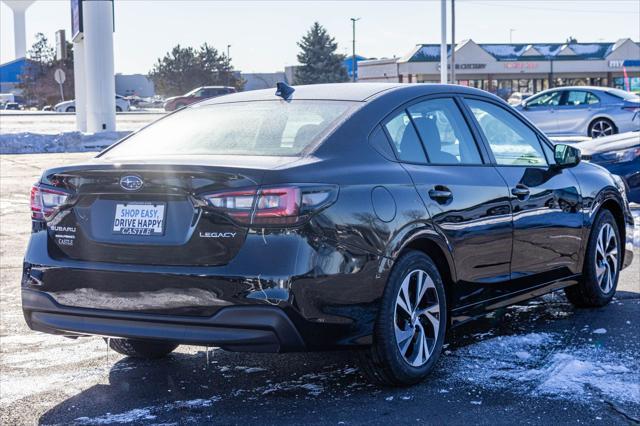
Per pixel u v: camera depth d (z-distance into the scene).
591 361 4.60
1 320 5.73
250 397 4.07
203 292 3.61
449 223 4.30
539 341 5.02
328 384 4.25
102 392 4.20
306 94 4.57
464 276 4.46
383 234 3.88
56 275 3.94
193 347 5.04
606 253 5.96
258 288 3.55
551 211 5.20
